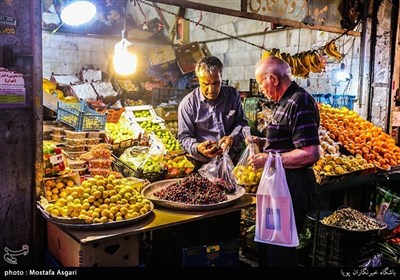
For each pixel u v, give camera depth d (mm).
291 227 2383
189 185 2619
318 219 3244
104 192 2324
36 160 2322
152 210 2404
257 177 3062
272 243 2404
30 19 2232
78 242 2012
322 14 4305
